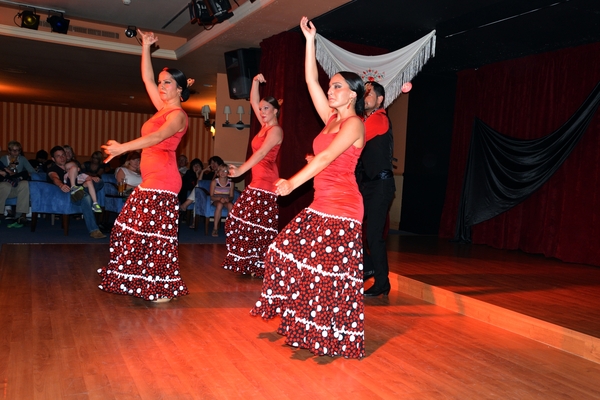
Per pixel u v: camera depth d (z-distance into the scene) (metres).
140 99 14.23
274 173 4.45
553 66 6.25
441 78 8.00
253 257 4.44
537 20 5.15
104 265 4.77
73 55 8.78
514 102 6.78
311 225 2.62
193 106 15.15
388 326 3.40
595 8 4.71
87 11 7.39
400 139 8.49
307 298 2.60
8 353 2.54
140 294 3.48
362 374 2.54
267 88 6.91
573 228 5.87
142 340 2.83
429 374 2.59
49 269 4.48
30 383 2.21
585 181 5.80
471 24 5.49
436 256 5.86
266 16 6.03
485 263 5.53
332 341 2.62
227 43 7.41
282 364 2.61
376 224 4.01
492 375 2.62
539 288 4.29
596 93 5.70
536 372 2.70
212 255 5.62
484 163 7.04
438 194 8.05
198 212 7.63
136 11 7.25
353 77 2.59
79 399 2.09
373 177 3.92
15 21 7.43
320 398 2.24
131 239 3.45
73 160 6.87
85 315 3.22
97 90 12.92
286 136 6.48
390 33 6.29
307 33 2.92
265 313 2.70
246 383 2.35
